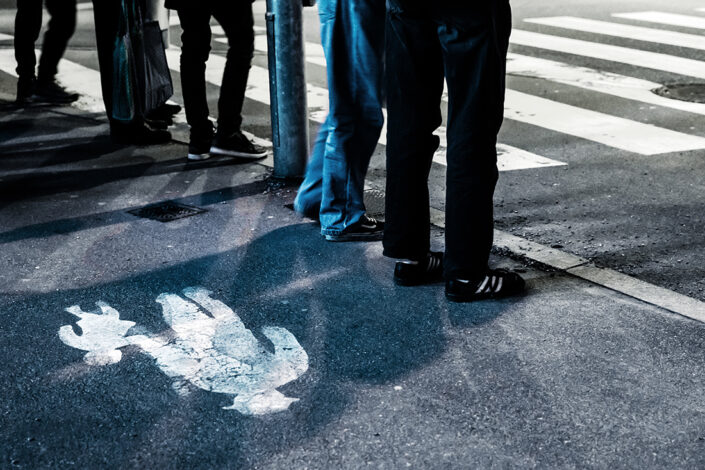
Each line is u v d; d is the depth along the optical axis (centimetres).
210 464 297
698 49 1037
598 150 671
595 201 562
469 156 389
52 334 386
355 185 485
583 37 1110
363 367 358
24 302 417
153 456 302
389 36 396
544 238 499
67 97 822
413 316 401
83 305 415
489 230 404
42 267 458
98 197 567
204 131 637
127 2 614
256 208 546
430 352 369
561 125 740
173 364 361
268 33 573
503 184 596
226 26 612
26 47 805
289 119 585
